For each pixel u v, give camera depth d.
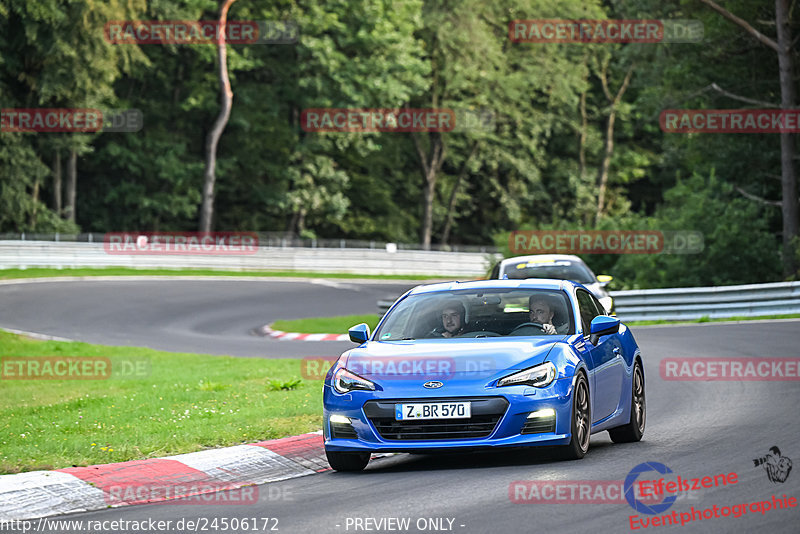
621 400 30.41
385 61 182.50
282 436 31.62
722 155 115.44
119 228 177.62
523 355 26.48
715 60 116.19
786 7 102.31
